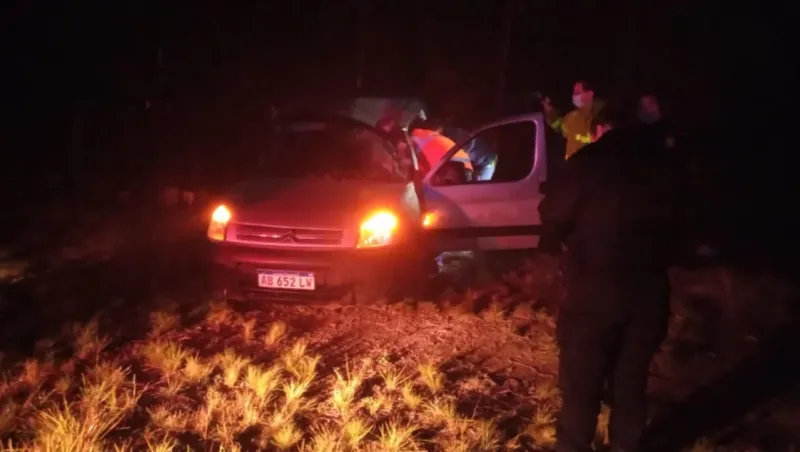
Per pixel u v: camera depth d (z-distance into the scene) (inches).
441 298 313.0
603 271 168.2
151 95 618.8
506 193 342.6
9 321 277.1
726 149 711.1
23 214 469.4
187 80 716.0
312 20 1069.8
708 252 385.4
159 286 324.5
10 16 683.4
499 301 315.6
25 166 636.7
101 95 634.8
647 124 177.3
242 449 188.9
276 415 201.3
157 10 665.6
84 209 487.5
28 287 320.5
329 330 277.7
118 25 651.5
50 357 237.1
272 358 246.7
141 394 213.6
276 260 281.9
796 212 512.4
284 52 1010.1
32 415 198.1
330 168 326.6
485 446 193.0
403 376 236.7
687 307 314.7
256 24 949.8
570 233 175.9
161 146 596.7
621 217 167.0
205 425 196.5
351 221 284.4
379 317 292.0
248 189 308.7
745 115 795.4
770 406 224.5
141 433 193.6
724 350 270.4
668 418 218.1
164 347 245.8
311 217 285.4
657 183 168.6
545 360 256.1
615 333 171.5
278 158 334.3
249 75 877.2
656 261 170.7
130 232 424.2
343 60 1085.1
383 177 324.5
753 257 402.3
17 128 720.3
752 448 198.8
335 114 345.1
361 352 256.2
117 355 245.4
